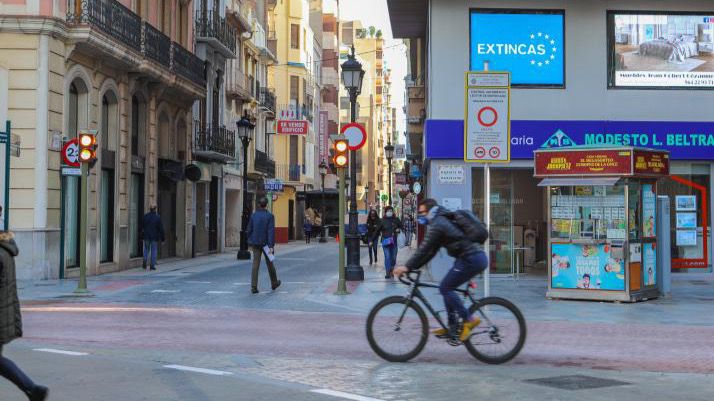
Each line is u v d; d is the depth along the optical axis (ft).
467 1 79.30
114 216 95.81
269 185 177.37
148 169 107.65
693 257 80.59
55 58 79.92
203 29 134.82
